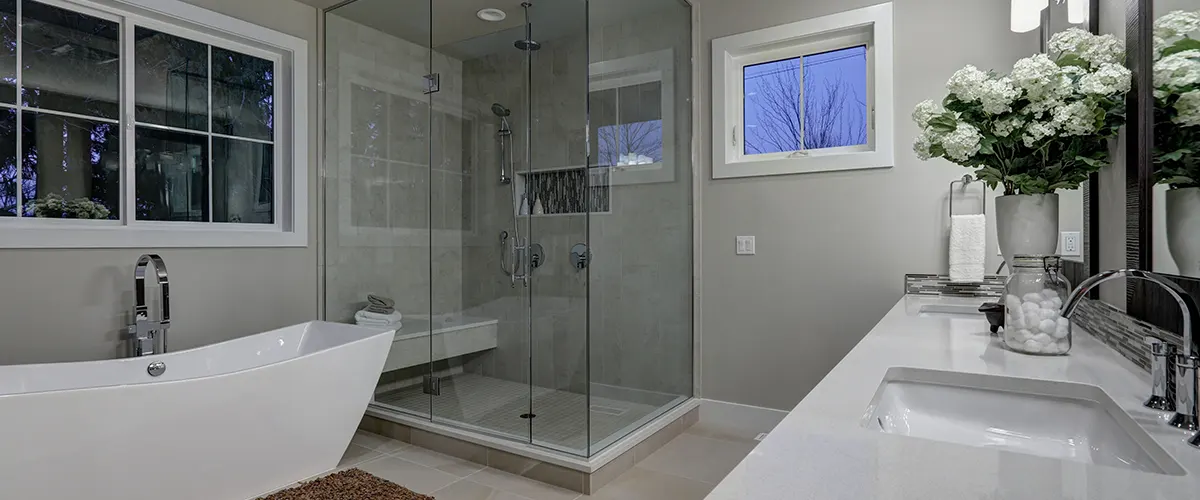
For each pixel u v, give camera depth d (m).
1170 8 1.20
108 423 1.97
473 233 3.23
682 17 3.55
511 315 3.06
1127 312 1.46
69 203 2.66
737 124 3.52
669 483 2.69
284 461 2.53
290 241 3.50
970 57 2.84
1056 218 1.67
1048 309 1.49
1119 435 1.04
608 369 2.91
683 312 3.57
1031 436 1.20
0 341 2.44
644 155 3.26
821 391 1.16
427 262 3.33
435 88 3.41
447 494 2.55
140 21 2.87
